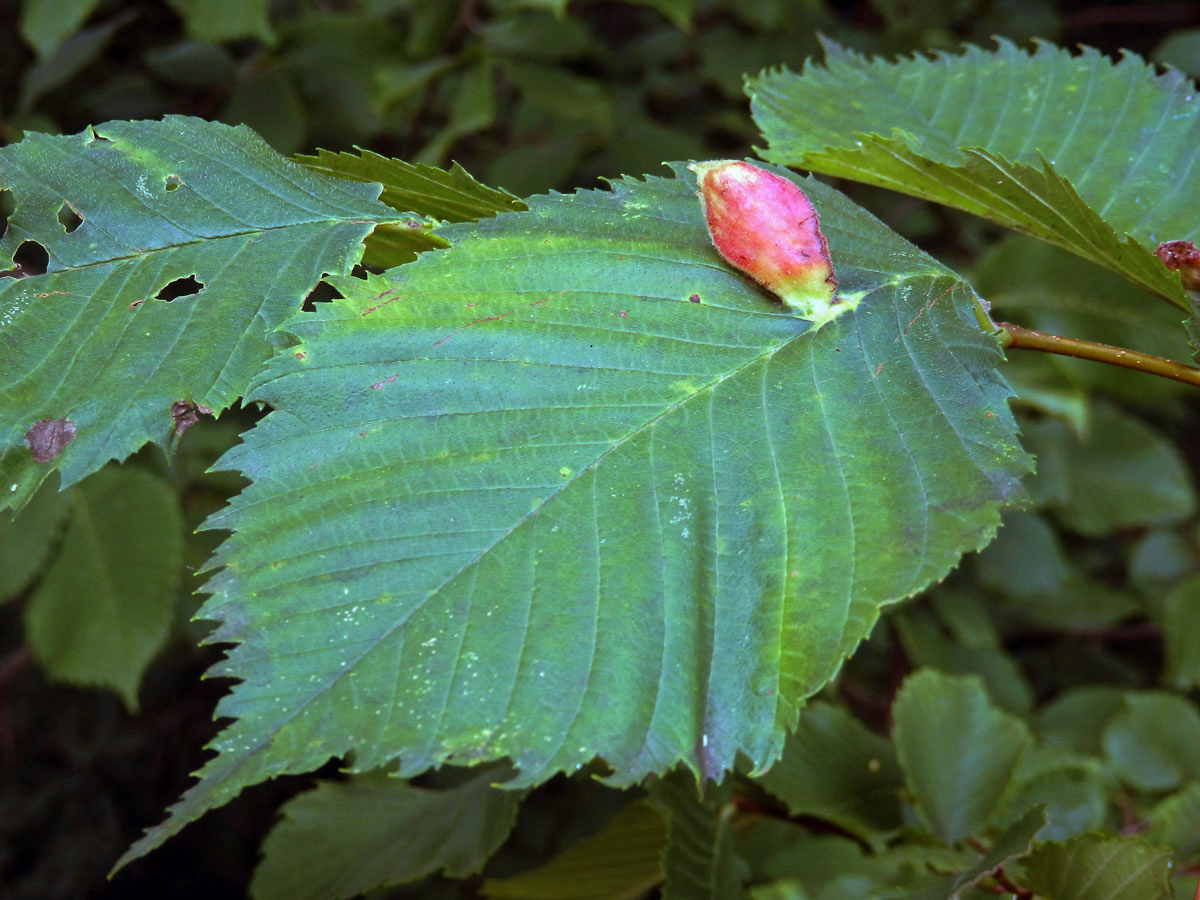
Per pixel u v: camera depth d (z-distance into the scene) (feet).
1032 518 3.06
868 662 3.29
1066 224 1.31
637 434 1.21
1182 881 1.54
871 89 1.49
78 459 1.21
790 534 1.19
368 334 1.22
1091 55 1.49
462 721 1.14
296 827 1.58
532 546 1.18
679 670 1.16
